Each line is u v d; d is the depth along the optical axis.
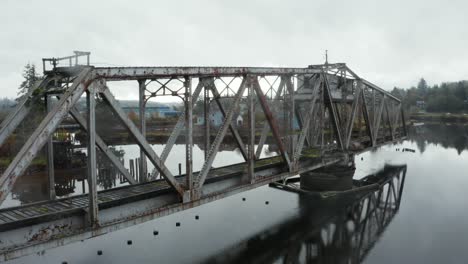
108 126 48.00
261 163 15.61
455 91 125.44
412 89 160.62
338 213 19.98
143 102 10.39
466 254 15.16
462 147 47.31
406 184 26.95
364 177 29.17
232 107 11.78
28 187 27.30
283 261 14.24
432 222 18.97
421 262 14.39
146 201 9.66
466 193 24.58
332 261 14.41
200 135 53.84
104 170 30.70
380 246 15.93
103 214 8.70
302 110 22.83
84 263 13.84
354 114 23.20
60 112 7.06
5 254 6.81
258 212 20.11
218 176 12.31
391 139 35.84
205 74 10.55
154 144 53.69
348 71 22.75
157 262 13.96
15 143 32.09
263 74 13.48
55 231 7.75
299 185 24.84
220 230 17.45
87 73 7.52
